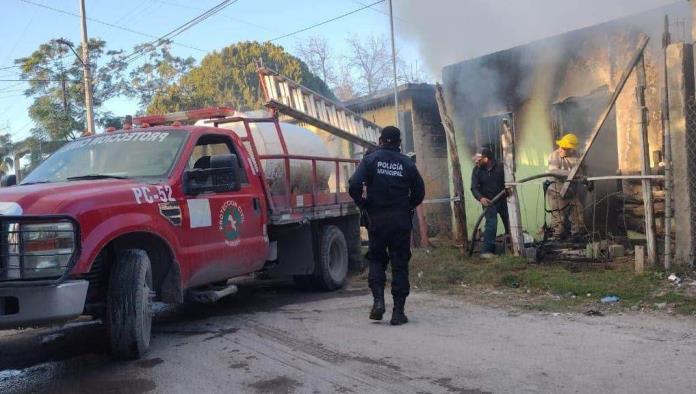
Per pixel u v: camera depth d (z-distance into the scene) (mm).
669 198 6969
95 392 4184
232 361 4785
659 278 6691
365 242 9914
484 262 8477
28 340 5918
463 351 4777
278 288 8633
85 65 24672
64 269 4250
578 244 8047
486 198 8930
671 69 7012
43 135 32250
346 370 4434
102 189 4801
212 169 5629
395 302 5781
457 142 12117
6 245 4125
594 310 5973
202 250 5652
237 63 34500
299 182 7883
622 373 4141
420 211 10516
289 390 4074
